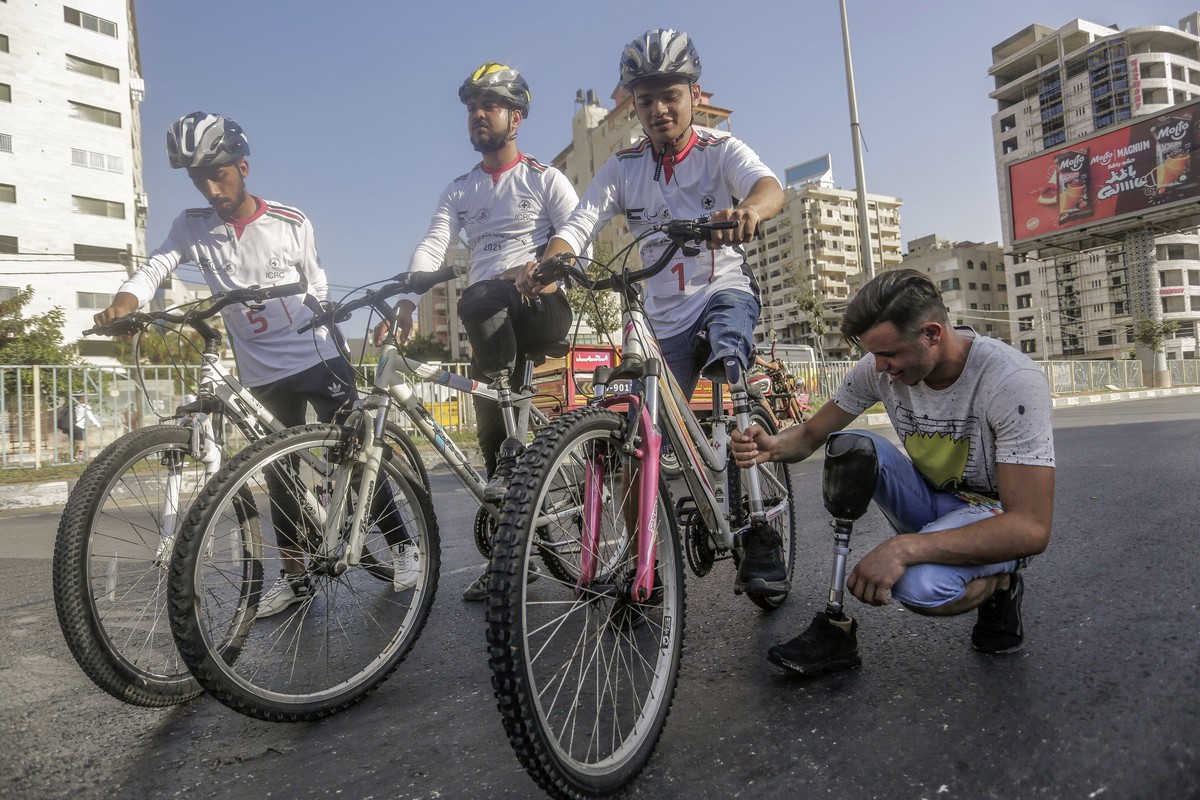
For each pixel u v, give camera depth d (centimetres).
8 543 549
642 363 192
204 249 313
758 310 274
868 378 219
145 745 188
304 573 215
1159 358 3694
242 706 183
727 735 171
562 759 139
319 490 212
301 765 171
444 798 151
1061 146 4050
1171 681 179
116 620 208
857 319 189
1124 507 400
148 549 222
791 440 228
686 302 279
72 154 3288
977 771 147
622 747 154
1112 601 243
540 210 340
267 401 328
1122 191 3803
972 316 8000
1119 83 6328
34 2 3212
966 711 173
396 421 235
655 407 189
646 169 292
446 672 229
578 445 164
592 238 296
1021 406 183
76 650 196
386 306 232
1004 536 178
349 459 213
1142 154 3728
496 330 268
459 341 7575
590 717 180
